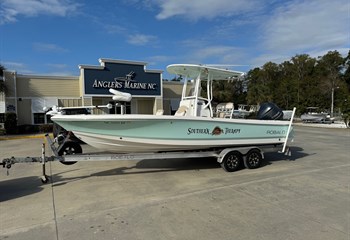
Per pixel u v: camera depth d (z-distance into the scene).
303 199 4.63
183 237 3.31
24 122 20.48
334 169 6.96
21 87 20.38
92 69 21.02
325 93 46.25
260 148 7.15
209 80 7.61
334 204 4.38
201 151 6.81
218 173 6.57
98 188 5.36
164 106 25.64
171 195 4.89
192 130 6.34
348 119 22.64
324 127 23.94
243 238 3.27
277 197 4.74
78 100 22.22
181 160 8.10
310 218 3.83
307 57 60.94
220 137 6.67
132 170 6.88
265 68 64.12
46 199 4.74
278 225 3.61
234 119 6.80
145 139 6.07
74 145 6.62
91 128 5.86
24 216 4.00
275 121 7.49
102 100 22.83
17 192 5.15
